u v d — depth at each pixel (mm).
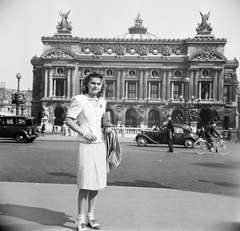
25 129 43031
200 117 115062
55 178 16625
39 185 13312
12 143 41719
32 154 28422
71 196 11430
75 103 8547
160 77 115812
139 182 15836
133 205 10414
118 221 8773
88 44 117938
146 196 11727
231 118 121562
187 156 30234
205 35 115125
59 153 29719
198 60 112875
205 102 112688
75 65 115688
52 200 10812
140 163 23562
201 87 117250
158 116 116125
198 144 33250
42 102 115125
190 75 113750
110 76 116812
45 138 53250
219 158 29094
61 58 115312
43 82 116250
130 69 116375
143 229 8164
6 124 43094
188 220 8883
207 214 9477
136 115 116500
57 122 117625
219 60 112625
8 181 15250
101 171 8445
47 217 8938
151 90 117688
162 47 116688
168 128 34062
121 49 116250
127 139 57281
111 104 115562
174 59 115062
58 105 114812
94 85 8750
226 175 18531
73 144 42219
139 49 116812
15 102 51125
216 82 113188
